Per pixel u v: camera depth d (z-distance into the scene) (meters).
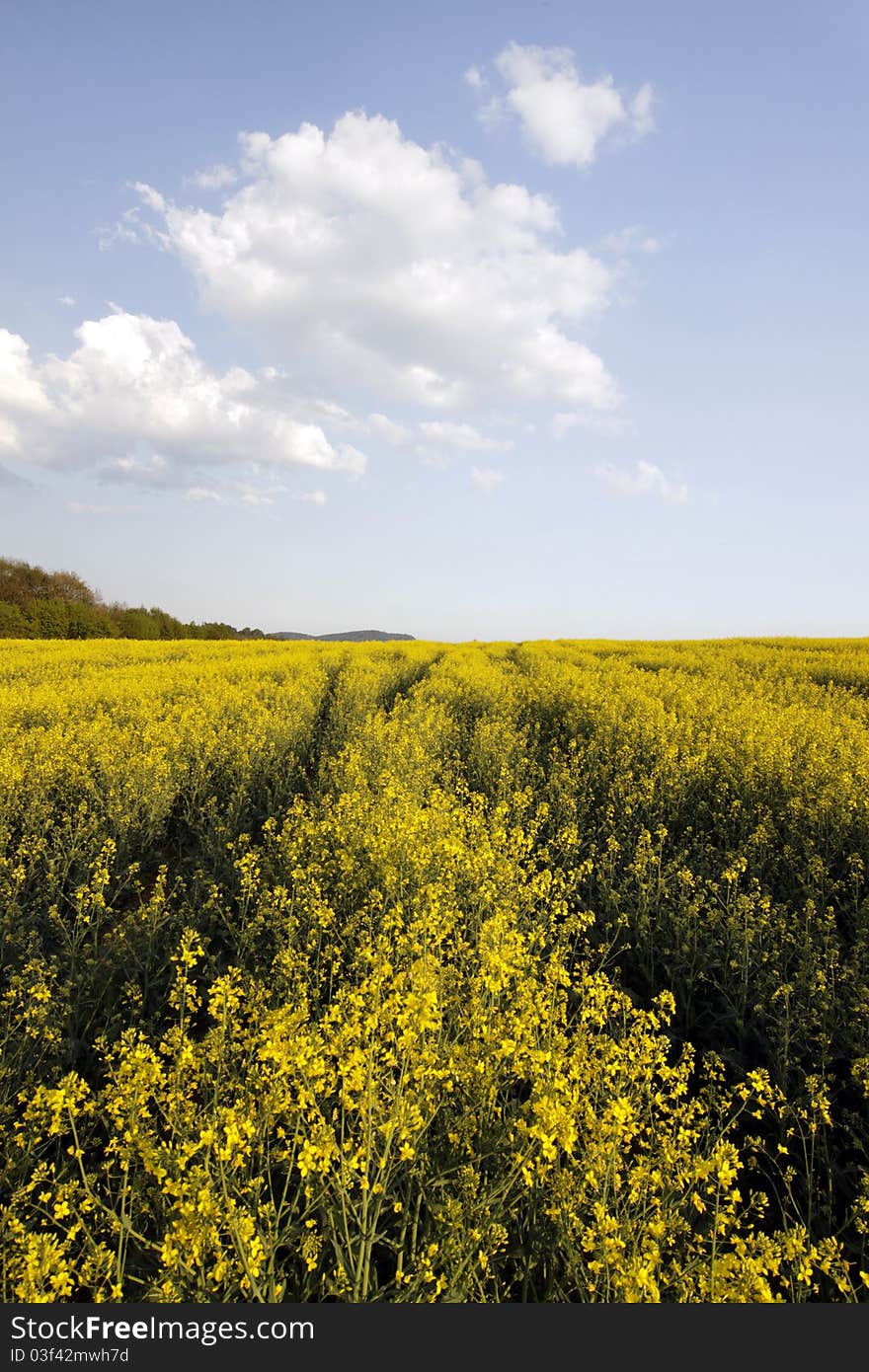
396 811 7.62
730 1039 5.46
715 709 14.32
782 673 22.86
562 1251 3.24
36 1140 3.62
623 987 6.17
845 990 5.34
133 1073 3.38
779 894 7.45
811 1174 3.89
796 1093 4.67
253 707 14.22
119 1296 2.83
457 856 6.46
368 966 4.92
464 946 5.11
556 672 21.94
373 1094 3.08
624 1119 3.17
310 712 15.68
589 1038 4.15
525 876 6.62
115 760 9.80
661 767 10.14
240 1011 4.90
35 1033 4.61
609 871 7.53
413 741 11.28
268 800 10.30
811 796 8.54
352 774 9.59
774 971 5.55
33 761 10.07
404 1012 3.46
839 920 7.04
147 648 34.94
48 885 7.08
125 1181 3.17
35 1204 3.28
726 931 6.10
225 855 8.20
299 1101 3.20
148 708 14.48
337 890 6.47
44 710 14.32
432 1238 3.21
